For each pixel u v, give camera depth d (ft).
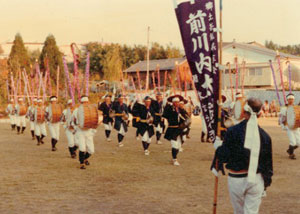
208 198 22.43
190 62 17.48
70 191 24.02
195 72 17.43
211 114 17.25
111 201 21.77
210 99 17.24
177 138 33.40
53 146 42.27
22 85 102.12
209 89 17.24
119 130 45.42
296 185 25.79
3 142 50.98
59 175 28.91
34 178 27.78
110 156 38.17
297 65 142.72
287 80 136.56
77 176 28.53
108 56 161.07
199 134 61.16
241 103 38.47
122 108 45.60
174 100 33.19
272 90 123.34
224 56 144.87
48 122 42.09
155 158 36.99
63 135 60.64
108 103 51.88
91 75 164.96
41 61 130.93
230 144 13.83
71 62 173.78
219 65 17.13
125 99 59.57
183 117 33.40
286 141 51.34
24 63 115.65
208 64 17.15
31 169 31.30
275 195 23.22
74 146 37.11
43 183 26.20
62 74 128.36
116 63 160.35
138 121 39.37
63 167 32.24
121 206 20.77
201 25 17.12
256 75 139.03
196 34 17.24
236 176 13.76
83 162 31.53
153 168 31.76
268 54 137.90
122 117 45.39
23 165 33.17
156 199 22.21
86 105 31.40
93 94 120.37
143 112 39.29
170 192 23.82
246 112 13.88
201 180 27.20
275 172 30.14
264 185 13.96
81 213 19.49
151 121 39.32
